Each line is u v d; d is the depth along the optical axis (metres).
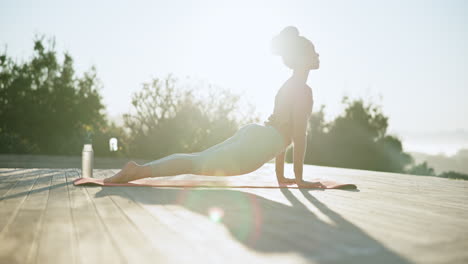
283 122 3.60
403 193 3.58
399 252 1.43
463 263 1.31
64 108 17.97
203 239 1.52
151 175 3.37
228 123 16.28
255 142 3.42
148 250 1.35
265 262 1.26
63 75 18.73
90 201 2.42
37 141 17.23
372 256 1.37
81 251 1.32
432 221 2.09
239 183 3.85
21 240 1.45
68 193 2.79
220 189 3.36
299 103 3.57
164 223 1.79
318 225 1.87
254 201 2.63
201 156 3.36
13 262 1.20
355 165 17.73
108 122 19.02
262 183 3.91
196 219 1.92
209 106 16.36
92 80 19.02
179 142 15.92
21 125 17.27
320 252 1.39
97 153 15.85
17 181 3.64
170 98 16.16
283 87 3.71
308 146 17.97
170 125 15.87
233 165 3.36
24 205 2.23
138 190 3.06
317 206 2.50
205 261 1.25
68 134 17.56
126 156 15.91
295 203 2.61
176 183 3.61
